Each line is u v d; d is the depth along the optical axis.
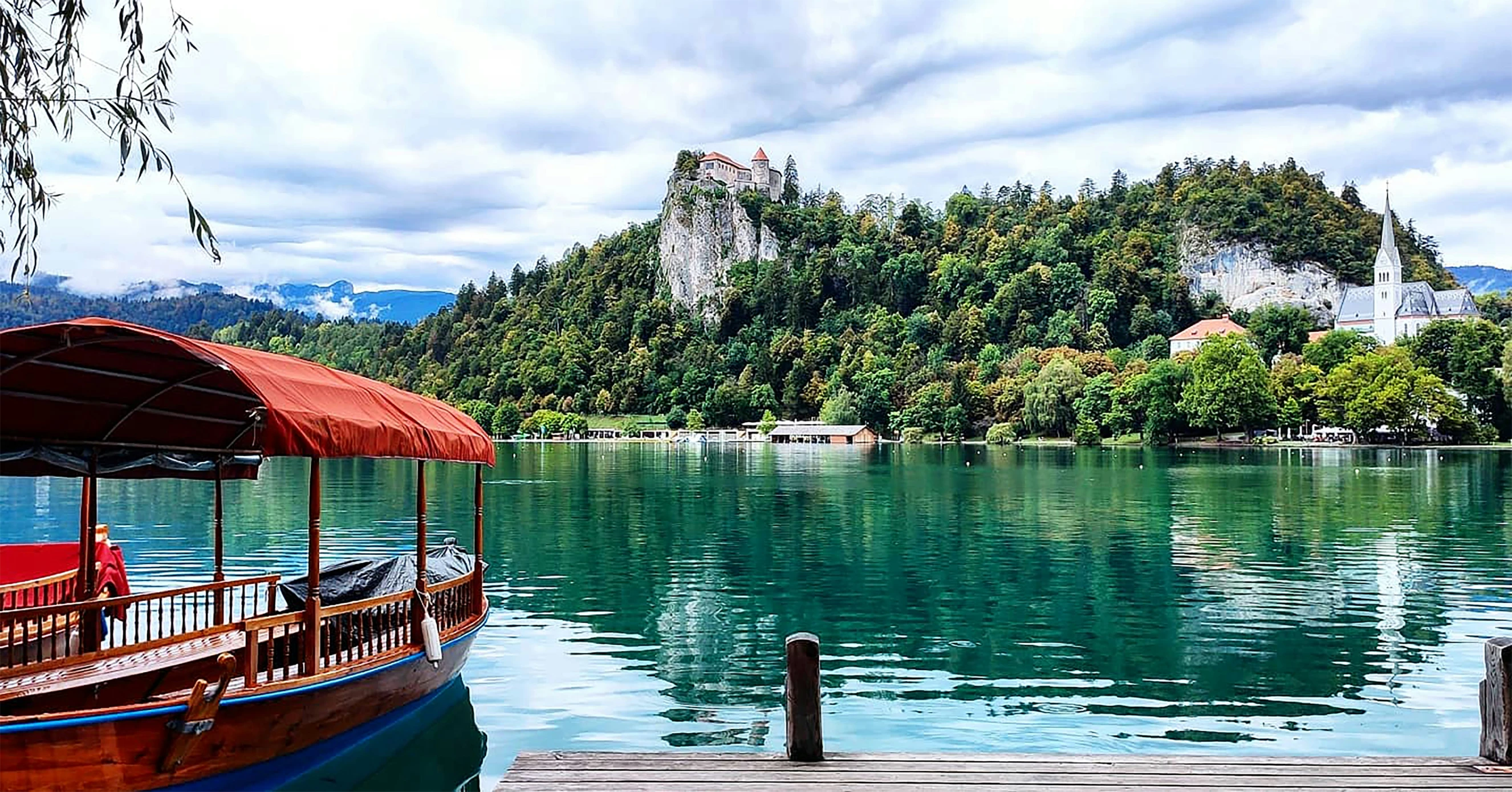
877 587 29.67
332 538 40.16
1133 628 23.69
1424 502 57.38
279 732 12.40
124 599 13.88
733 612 25.84
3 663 13.79
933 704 17.52
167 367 12.66
